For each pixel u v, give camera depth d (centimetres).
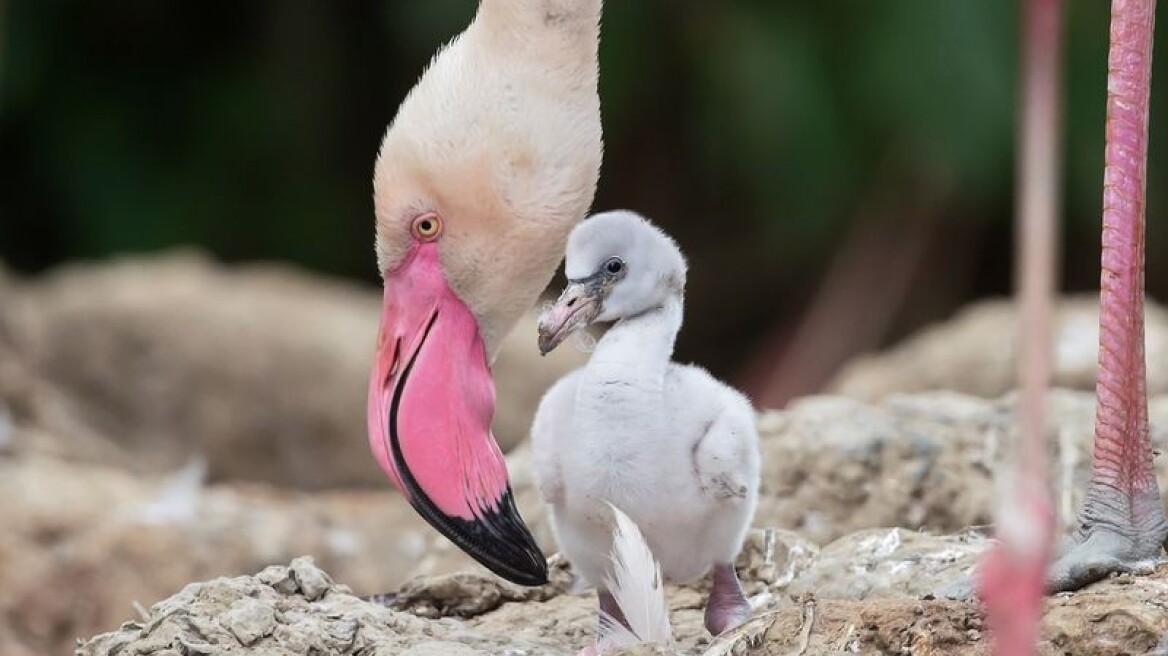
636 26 1830
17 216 1917
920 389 1360
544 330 625
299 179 1930
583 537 638
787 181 1806
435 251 677
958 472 852
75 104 1902
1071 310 1384
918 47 1692
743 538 660
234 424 1534
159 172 1916
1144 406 631
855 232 1881
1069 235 1850
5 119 1884
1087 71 1709
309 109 1922
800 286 1952
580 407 617
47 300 1602
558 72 675
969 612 592
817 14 1773
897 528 738
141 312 1560
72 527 1073
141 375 1547
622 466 612
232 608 626
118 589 1058
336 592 656
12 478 1110
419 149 671
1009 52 1666
